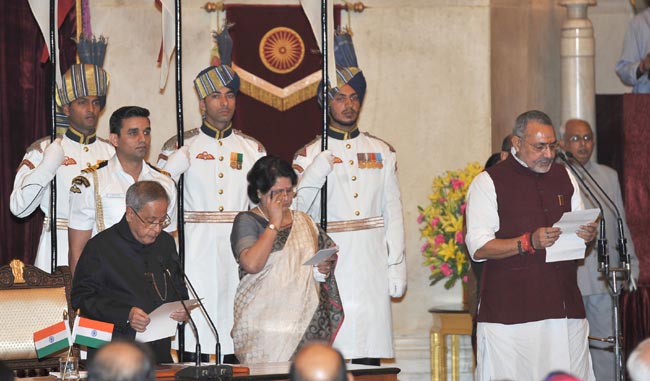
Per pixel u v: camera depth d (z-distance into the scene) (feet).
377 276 33.22
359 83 33.50
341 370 14.11
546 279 29.17
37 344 24.52
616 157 43.83
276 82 41.01
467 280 39.04
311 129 41.24
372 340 32.91
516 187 29.60
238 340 27.53
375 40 42.70
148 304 26.30
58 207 32.45
